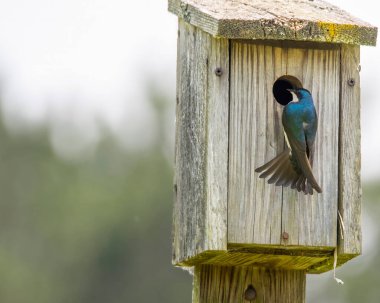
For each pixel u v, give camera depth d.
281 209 12.41
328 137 12.59
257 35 12.27
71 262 38.59
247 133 12.41
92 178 40.94
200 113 12.61
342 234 12.48
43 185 40.88
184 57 13.30
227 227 12.31
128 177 40.69
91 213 39.38
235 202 12.34
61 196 40.47
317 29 12.41
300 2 13.26
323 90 12.62
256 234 12.34
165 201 39.50
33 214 40.19
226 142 12.36
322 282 31.52
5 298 37.69
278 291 13.23
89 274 38.34
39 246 39.28
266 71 12.49
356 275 31.55
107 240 38.66
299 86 12.59
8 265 38.41
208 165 12.34
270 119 12.46
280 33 12.32
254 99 12.45
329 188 12.54
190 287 37.50
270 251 12.56
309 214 12.46
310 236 12.45
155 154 41.28
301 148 12.29
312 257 12.70
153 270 38.09
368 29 12.56
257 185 12.38
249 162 12.39
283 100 13.19
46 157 41.56
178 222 13.31
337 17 12.77
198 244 12.48
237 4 12.93
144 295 37.72
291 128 12.34
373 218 32.12
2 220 40.12
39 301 37.91
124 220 39.03
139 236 38.66
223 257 12.70
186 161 13.06
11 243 39.66
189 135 12.96
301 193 12.45
